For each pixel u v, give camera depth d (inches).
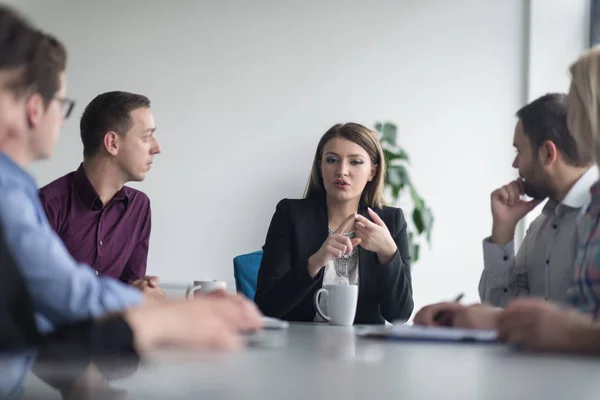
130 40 187.2
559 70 177.8
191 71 186.1
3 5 42.3
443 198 182.2
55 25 187.9
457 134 182.7
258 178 184.4
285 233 98.9
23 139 43.1
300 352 41.0
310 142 184.5
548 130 76.7
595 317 45.5
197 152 184.9
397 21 184.4
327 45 184.7
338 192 97.7
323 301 79.0
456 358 38.2
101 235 106.3
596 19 174.2
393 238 99.9
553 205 84.0
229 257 183.6
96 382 27.8
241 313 47.9
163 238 183.8
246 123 185.0
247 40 185.8
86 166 106.1
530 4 179.8
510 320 41.6
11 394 25.9
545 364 35.1
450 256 181.2
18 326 34.2
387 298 89.1
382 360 37.2
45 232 41.3
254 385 27.3
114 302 41.7
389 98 184.1
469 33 183.0
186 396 24.6
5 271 34.6
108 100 104.9
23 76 41.8
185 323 38.4
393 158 176.1
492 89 182.4
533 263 86.1
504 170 181.8
